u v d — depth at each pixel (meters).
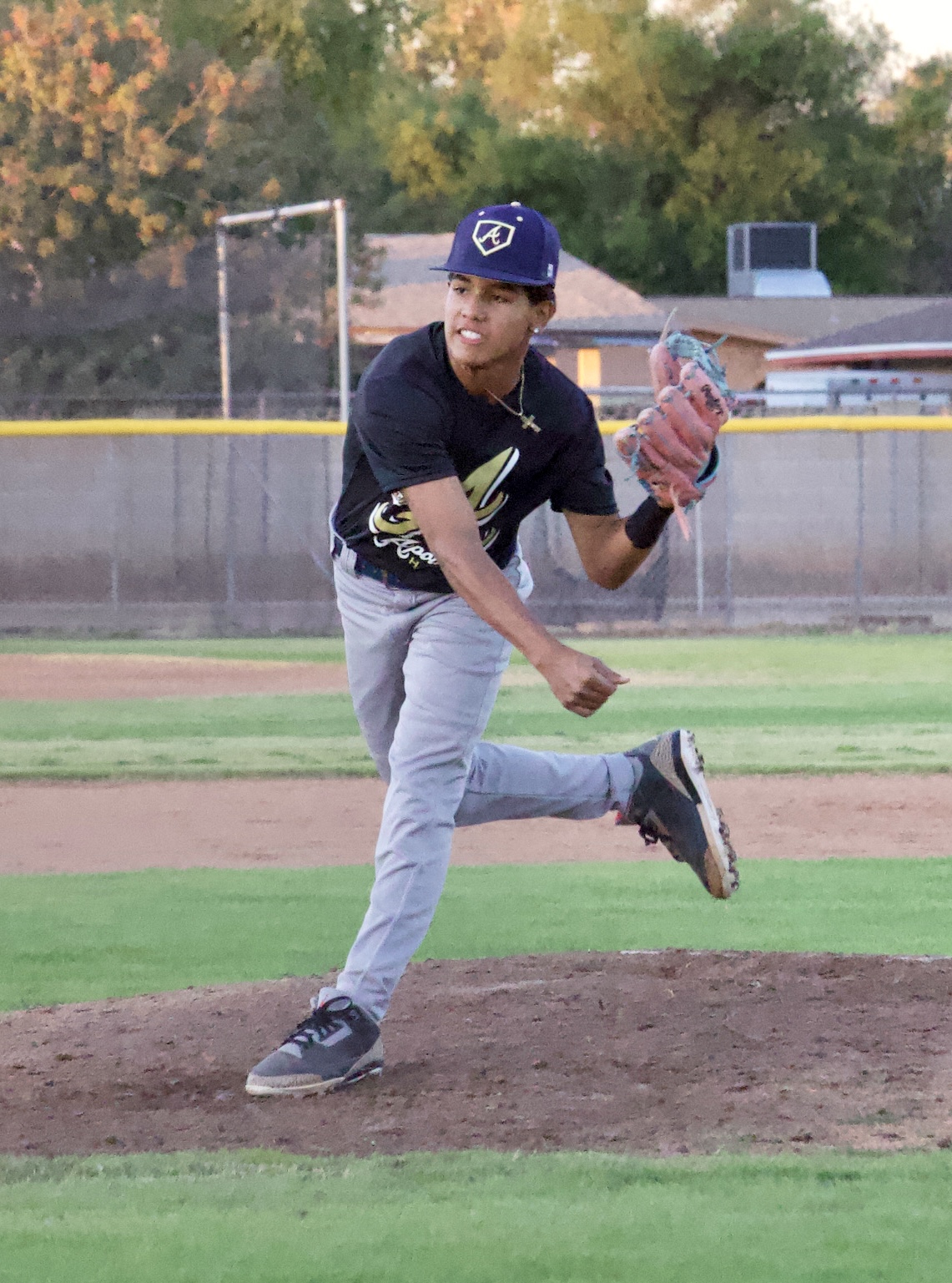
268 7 82.31
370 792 16.42
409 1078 7.12
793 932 10.39
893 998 8.20
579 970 8.91
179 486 32.38
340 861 13.11
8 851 13.56
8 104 48.91
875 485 33.50
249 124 56.25
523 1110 6.64
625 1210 5.52
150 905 11.45
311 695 23.47
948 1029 7.66
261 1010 8.40
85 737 19.69
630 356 52.94
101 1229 5.39
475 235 6.37
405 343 6.66
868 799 15.62
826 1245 5.20
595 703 6.31
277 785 16.84
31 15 50.00
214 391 45.19
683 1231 5.32
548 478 7.16
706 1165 5.94
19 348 45.41
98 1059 7.55
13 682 24.89
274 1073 6.91
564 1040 7.61
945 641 29.75
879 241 98.44
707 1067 7.16
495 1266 5.05
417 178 94.44
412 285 58.75
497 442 6.77
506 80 96.38
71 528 32.28
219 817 15.07
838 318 68.62
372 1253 5.16
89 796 16.23
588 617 32.16
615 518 7.41
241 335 44.69
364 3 89.50
